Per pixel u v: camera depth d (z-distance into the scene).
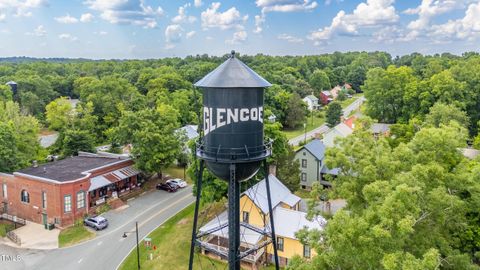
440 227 17.83
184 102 72.81
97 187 38.56
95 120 65.19
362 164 18.55
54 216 35.38
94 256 29.70
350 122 61.22
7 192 38.78
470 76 63.69
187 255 29.20
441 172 17.17
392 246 13.48
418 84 62.34
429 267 12.26
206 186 32.41
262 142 15.82
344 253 14.48
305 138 69.62
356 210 18.12
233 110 14.83
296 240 27.59
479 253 18.36
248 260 27.20
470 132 60.75
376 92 67.56
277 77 108.38
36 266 28.22
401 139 37.72
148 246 30.77
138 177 46.03
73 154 49.81
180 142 48.53
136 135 42.69
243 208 29.98
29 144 47.03
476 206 18.77
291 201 33.47
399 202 13.50
